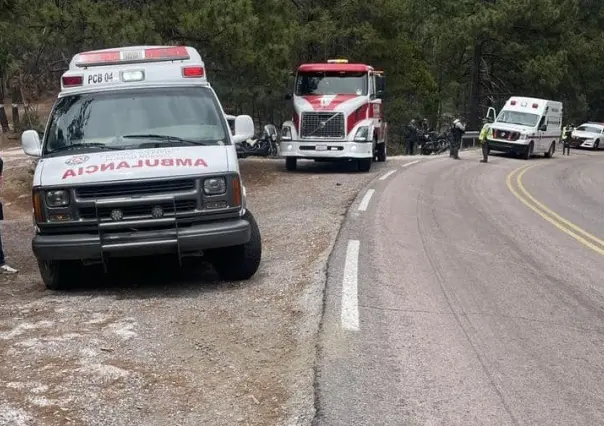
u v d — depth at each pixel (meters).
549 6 46.78
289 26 24.23
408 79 41.94
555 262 9.82
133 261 9.23
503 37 48.09
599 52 54.69
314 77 21.97
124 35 17.06
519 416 4.78
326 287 7.67
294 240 10.63
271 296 7.48
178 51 9.12
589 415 4.84
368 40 36.19
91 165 7.52
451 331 6.48
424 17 53.66
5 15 13.66
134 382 5.19
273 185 18.91
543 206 16.03
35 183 7.43
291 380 5.29
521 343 6.26
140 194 7.36
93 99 8.62
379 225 11.91
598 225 13.66
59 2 18.12
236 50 19.27
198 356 5.76
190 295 7.63
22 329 6.34
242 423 4.61
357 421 4.62
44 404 4.76
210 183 7.50
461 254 10.00
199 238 7.41
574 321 7.02
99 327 6.41
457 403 4.94
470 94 50.75
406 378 5.34
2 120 30.88
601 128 48.66
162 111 8.51
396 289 7.82
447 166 25.39
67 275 7.94
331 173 21.53
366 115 21.62
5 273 9.36
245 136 8.67
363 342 6.05
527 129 32.94
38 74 24.62
